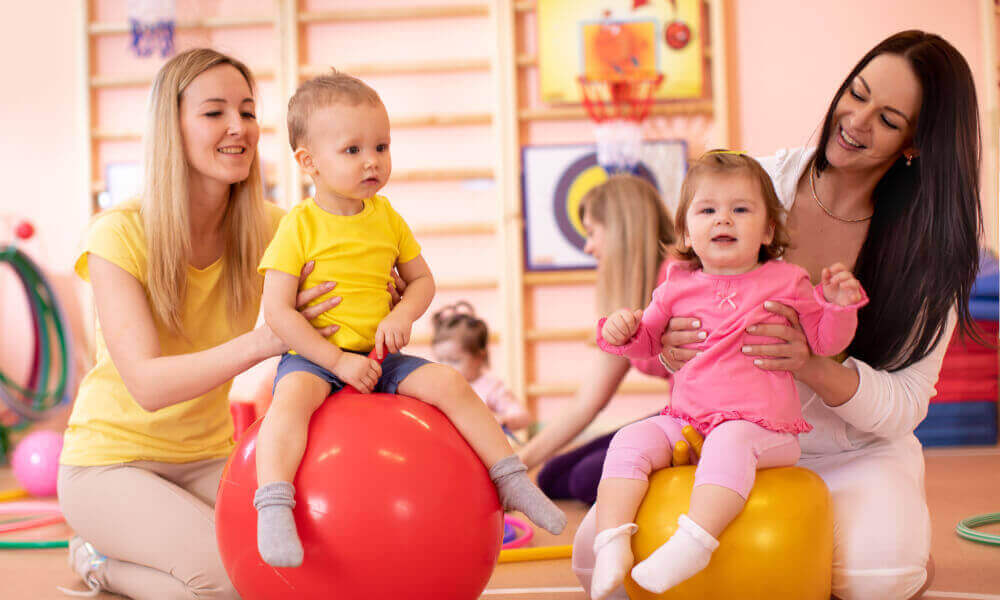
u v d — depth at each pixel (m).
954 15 3.72
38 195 4.03
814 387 1.42
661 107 3.77
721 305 1.37
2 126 4.04
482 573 1.28
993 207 3.67
